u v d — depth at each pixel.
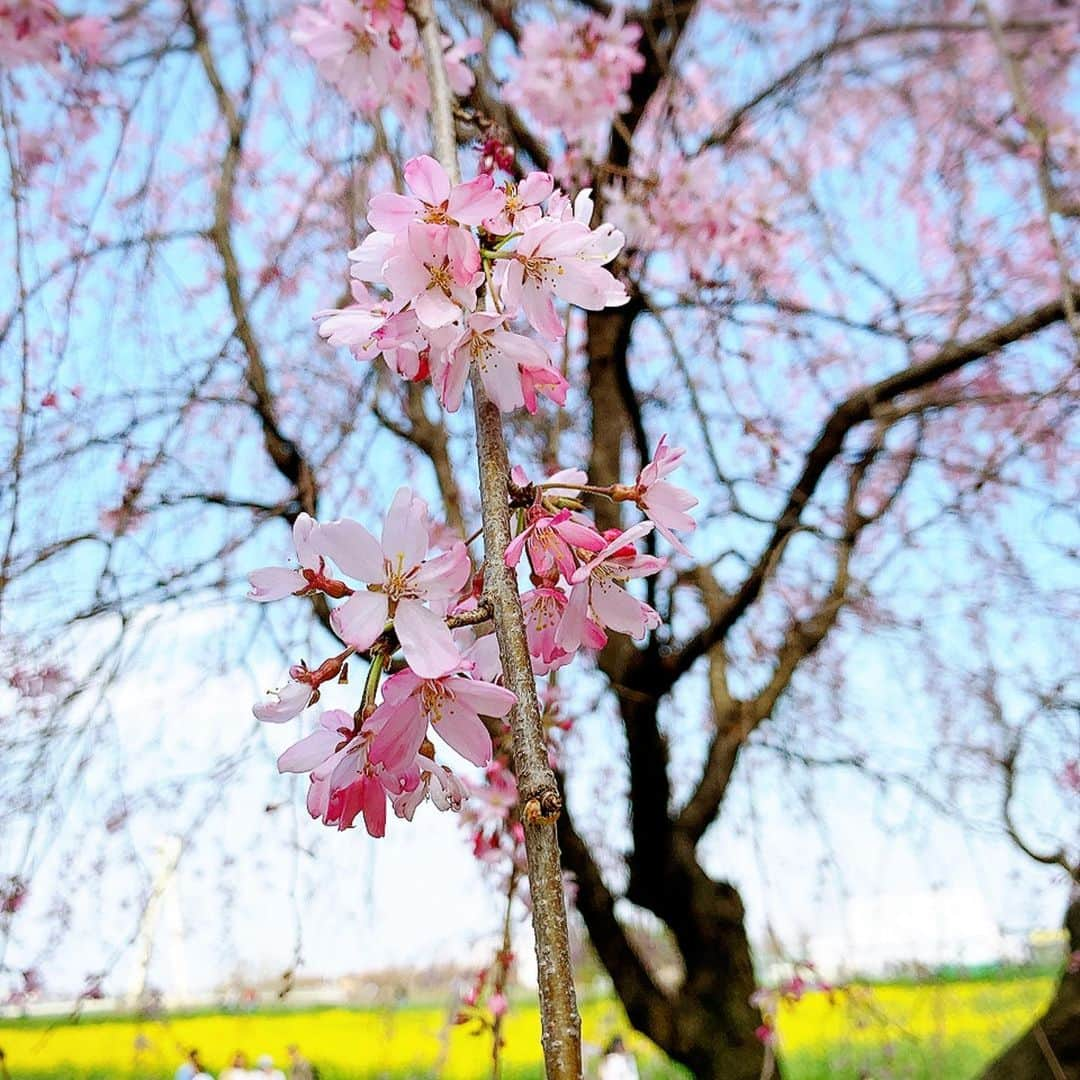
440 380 0.99
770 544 3.21
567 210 1.09
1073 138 3.59
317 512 3.20
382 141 2.73
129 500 2.84
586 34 2.88
